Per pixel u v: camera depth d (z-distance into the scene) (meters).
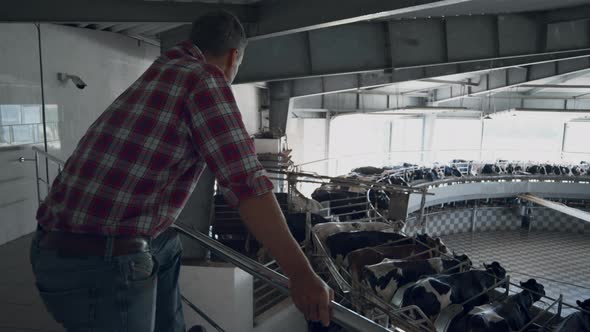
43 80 4.96
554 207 11.44
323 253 4.81
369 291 4.06
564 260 11.43
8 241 4.55
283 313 4.34
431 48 6.24
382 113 14.52
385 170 11.10
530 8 5.90
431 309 3.66
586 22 6.17
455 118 17.44
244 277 3.88
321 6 3.61
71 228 0.95
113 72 6.25
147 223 0.94
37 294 3.20
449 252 4.88
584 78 13.59
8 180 4.52
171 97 0.91
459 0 2.92
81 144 0.98
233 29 1.07
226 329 3.79
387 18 6.05
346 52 6.29
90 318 0.97
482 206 14.12
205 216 3.87
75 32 5.46
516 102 17.08
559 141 18.30
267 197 0.82
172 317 1.42
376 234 5.12
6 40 4.45
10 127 4.52
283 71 6.36
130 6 3.79
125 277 0.95
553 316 3.89
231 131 0.86
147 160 0.91
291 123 14.03
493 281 4.08
